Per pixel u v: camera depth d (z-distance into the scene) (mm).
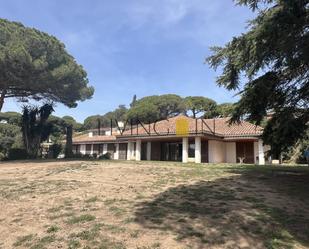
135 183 13055
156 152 37812
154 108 56000
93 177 14633
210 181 13391
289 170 17047
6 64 27656
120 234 7793
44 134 40156
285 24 10578
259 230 8023
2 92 32531
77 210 9609
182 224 8320
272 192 11461
